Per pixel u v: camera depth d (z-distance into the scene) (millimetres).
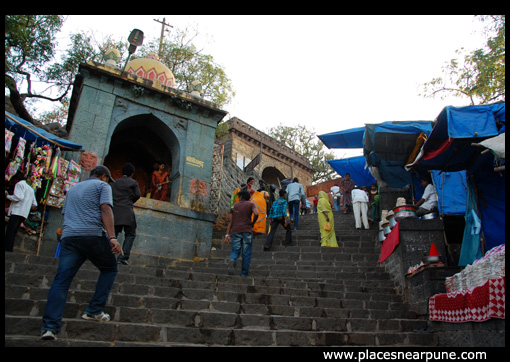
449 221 10000
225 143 29281
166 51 19078
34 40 13945
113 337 4406
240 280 7438
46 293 5117
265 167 31047
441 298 5730
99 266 4547
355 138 13656
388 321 6000
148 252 10570
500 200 7941
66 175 9719
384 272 8914
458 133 6980
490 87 13195
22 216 7414
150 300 5504
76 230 4324
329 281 8352
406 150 11945
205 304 5781
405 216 8383
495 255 4859
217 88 18969
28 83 15555
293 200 13156
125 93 11844
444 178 9922
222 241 11953
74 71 16859
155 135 13773
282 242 11625
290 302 6578
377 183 14523
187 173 12094
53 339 3877
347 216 16109
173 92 12406
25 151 9422
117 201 7762
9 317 4160
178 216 11383
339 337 5270
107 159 13945
